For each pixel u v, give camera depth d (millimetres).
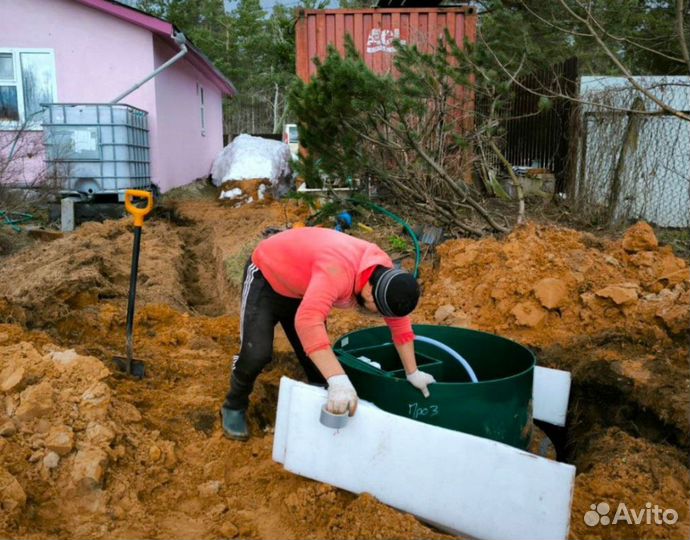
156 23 11945
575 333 4832
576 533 2660
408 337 2967
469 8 9664
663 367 3834
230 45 39906
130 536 2566
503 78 7953
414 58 6277
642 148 7766
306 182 7234
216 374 4164
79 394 3223
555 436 4062
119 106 10406
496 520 2477
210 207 12516
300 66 9828
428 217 7598
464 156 7922
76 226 10172
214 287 7492
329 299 2637
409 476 2602
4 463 2742
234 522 2729
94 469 2779
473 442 2496
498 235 6855
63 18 11898
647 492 2879
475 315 5246
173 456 3133
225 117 44125
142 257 7312
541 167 10305
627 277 5293
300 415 2777
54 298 4816
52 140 10359
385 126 6793
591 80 9266
